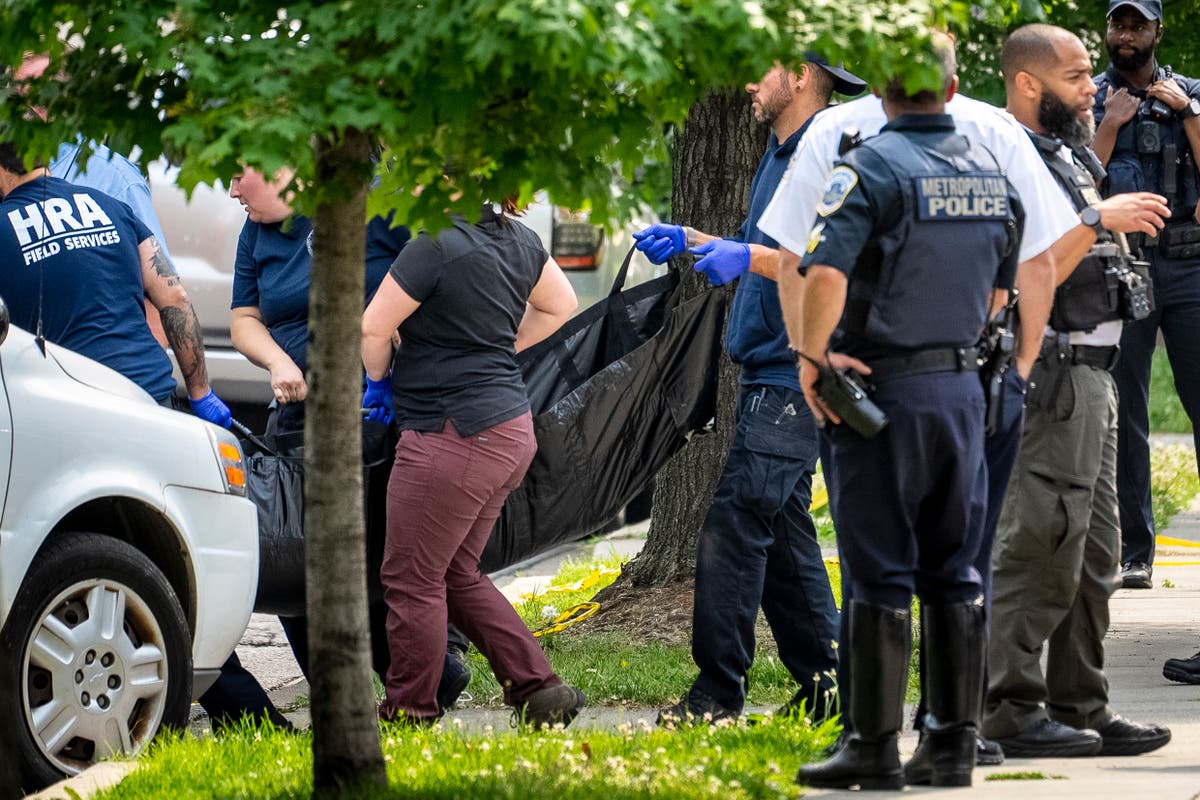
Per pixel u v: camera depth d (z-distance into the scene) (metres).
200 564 21.67
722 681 21.98
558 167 14.75
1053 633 19.84
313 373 15.50
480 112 14.20
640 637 30.14
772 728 19.59
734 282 29.66
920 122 16.09
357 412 15.62
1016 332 17.67
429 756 18.36
